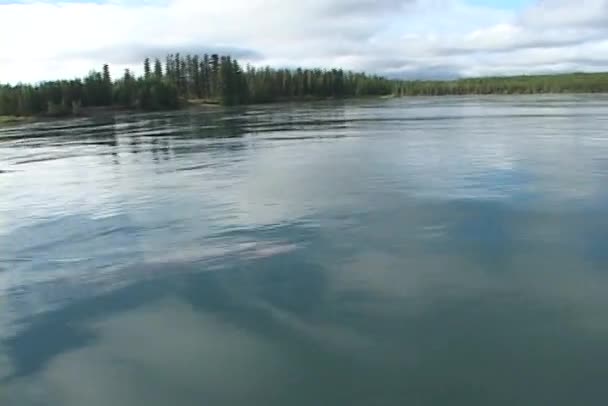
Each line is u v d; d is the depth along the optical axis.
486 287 11.82
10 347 10.02
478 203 18.41
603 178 21.91
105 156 35.59
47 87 119.88
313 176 24.48
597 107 81.31
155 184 24.03
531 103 104.12
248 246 14.80
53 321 10.93
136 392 8.62
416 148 33.53
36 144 46.78
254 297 11.75
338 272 12.88
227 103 139.12
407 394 8.31
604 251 13.67
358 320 10.60
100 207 19.89
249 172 26.19
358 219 16.94
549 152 30.16
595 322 10.19
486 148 32.66
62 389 8.77
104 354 9.71
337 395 8.35
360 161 28.56
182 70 158.12
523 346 9.48
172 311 11.23
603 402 7.97
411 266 13.09
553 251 13.79
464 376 8.70
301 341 9.95
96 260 14.14
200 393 8.53
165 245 15.12
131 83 128.75
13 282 12.80
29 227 17.44
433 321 10.45
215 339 10.10
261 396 8.41
